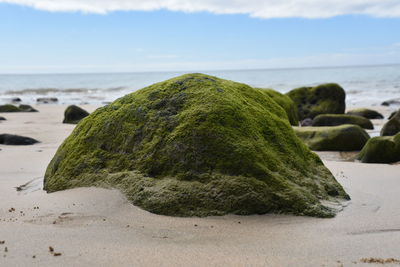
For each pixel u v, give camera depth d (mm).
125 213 4152
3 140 10453
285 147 4871
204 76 5480
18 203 4621
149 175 4520
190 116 4668
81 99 33562
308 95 19422
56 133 12523
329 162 8062
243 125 4652
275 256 3178
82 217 4062
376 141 8539
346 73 81438
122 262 3012
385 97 29125
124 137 4930
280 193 4227
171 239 3525
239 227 3824
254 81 57406
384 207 4586
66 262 2988
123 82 66500
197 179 4301
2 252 3162
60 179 5039
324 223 3979
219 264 3008
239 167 4301
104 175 4754
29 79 88562
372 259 3127
